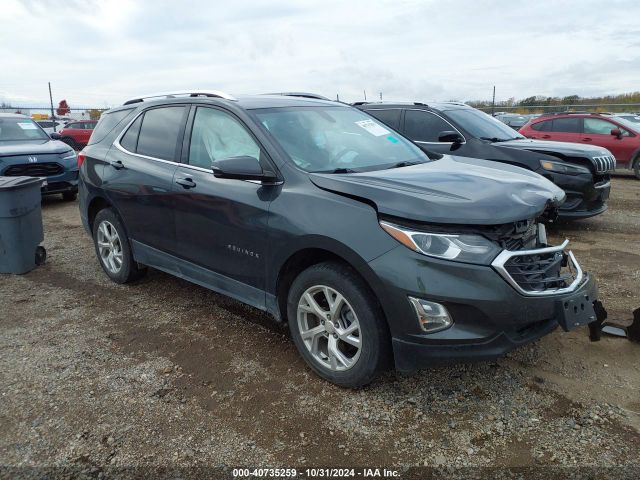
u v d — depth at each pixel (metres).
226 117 3.89
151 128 4.59
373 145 4.02
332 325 3.13
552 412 2.92
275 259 3.33
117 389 3.23
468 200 2.83
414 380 3.27
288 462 2.59
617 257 5.81
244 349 3.74
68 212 9.11
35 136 10.30
